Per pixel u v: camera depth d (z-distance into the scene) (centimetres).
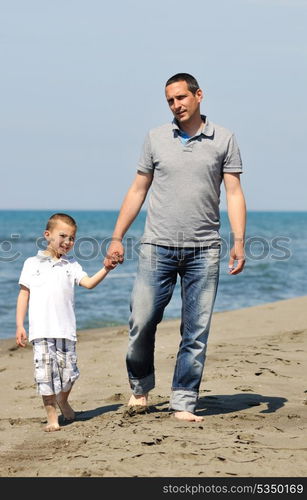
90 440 1229
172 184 1377
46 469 1084
